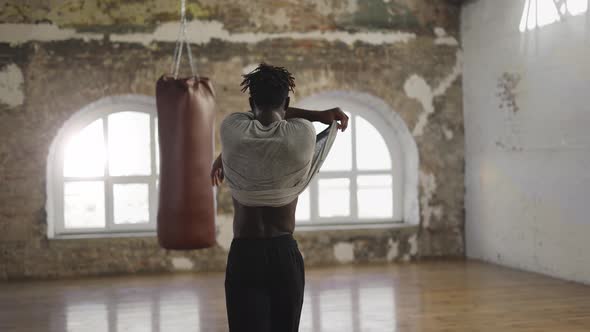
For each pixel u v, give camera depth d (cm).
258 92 251
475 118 757
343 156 788
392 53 761
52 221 718
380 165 793
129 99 731
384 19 759
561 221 618
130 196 745
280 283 247
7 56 691
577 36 591
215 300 567
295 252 250
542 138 643
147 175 745
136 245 707
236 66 729
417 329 457
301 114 263
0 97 691
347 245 742
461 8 777
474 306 521
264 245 246
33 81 695
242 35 730
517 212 684
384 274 670
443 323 471
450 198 773
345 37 750
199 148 485
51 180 718
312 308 529
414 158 771
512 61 687
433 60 770
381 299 555
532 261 664
